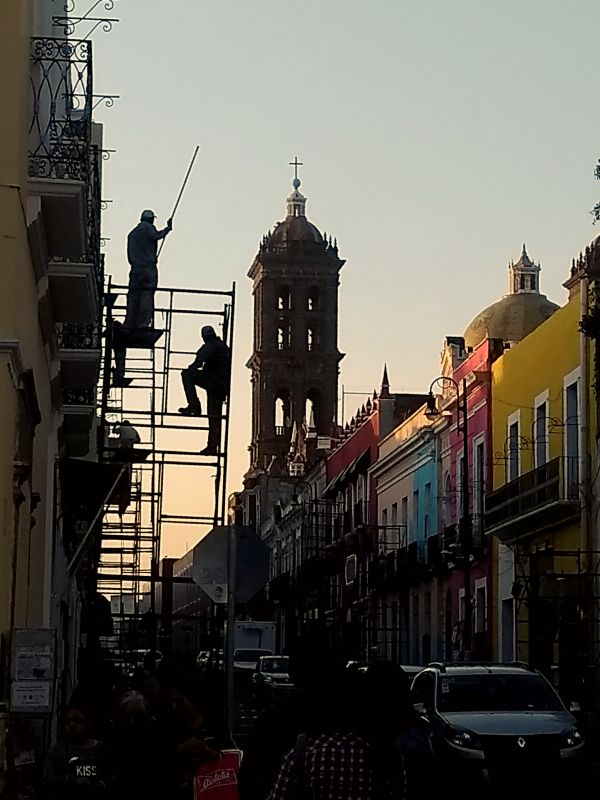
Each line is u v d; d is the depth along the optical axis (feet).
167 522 73.82
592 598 103.19
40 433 52.31
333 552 221.87
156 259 72.18
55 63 46.68
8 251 37.35
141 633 105.60
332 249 388.37
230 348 73.05
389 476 191.72
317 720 20.43
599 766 69.15
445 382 165.58
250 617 284.41
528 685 66.69
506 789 59.72
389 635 185.78
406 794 20.45
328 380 384.27
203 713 35.86
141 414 72.54
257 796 31.68
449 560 151.94
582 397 113.80
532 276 202.39
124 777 30.17
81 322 54.95
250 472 378.32
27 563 46.01
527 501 121.80
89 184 49.57
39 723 40.98
